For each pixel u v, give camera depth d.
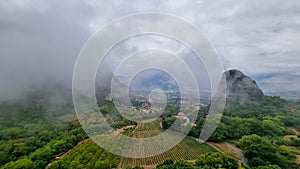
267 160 44.62
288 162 44.91
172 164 38.59
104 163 44.47
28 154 61.28
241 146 57.28
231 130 65.88
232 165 38.50
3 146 65.19
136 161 47.28
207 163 38.84
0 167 51.06
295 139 63.56
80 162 49.06
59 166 47.41
